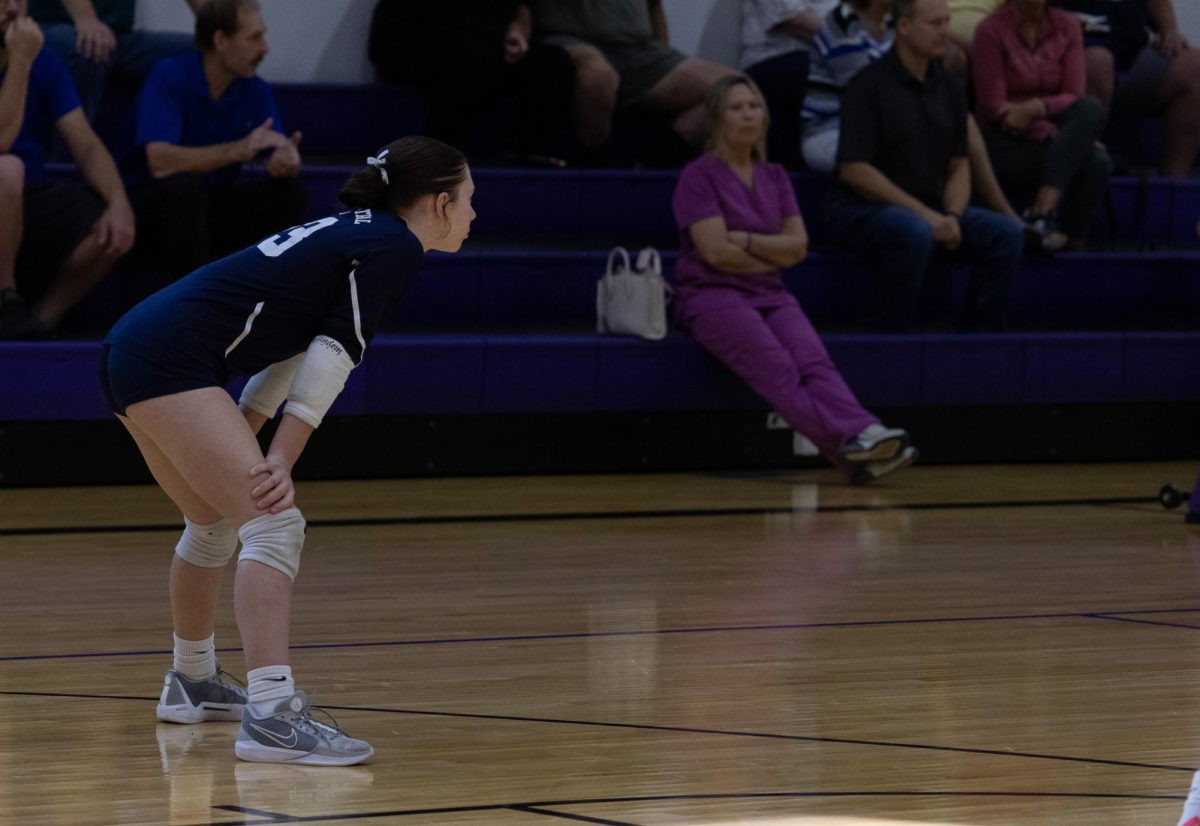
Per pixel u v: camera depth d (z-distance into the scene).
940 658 9.70
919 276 18.98
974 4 22.50
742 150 18.08
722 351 17.84
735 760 7.45
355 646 9.88
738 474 18.30
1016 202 21.70
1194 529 14.90
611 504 15.93
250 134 17.52
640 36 21.25
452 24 20.19
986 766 7.37
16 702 8.53
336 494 16.31
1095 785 7.07
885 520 15.17
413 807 6.68
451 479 17.55
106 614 10.75
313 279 7.43
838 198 19.83
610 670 9.32
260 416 7.99
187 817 6.56
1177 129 23.00
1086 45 22.52
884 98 19.28
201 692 8.20
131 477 16.67
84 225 17.03
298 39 21.38
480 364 17.66
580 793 6.89
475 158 21.50
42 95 17.22
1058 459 19.77
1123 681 9.15
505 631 10.37
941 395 19.11
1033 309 20.91
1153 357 19.91
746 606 11.25
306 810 6.65
